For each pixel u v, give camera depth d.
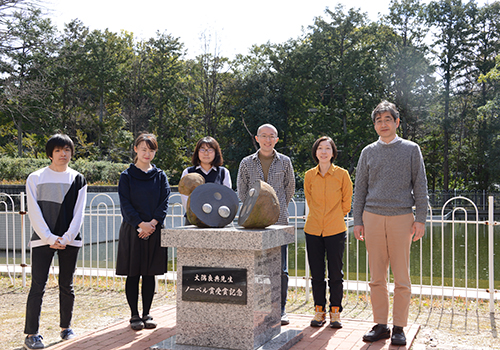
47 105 28.58
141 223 4.34
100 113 33.97
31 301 4.11
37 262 4.14
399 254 4.03
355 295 6.23
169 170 33.94
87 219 13.52
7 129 33.47
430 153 39.25
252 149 33.41
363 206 4.30
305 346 3.90
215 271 3.59
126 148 33.66
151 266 4.49
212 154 4.86
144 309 4.61
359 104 35.38
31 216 4.11
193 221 3.78
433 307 5.55
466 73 36.97
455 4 36.47
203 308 3.63
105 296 6.34
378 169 4.12
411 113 35.34
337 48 35.75
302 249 11.95
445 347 4.06
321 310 4.57
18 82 19.69
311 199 4.64
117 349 3.87
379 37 35.75
